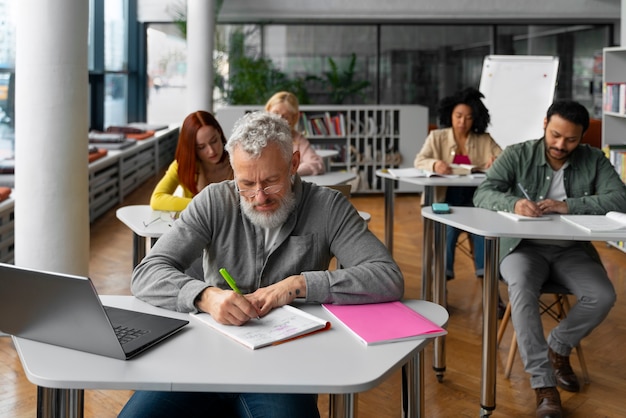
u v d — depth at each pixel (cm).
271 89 1167
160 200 362
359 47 1178
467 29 1180
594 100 1184
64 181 384
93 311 171
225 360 176
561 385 344
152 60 1248
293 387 163
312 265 234
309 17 1122
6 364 362
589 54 1179
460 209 364
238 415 204
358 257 232
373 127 941
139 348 179
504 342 408
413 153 955
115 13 1128
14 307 184
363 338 190
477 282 537
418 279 548
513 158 376
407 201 909
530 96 677
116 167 859
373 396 338
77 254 393
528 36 1181
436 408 325
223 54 1152
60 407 173
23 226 386
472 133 536
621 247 628
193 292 208
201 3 955
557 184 372
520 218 333
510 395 340
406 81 1189
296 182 237
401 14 1121
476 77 1191
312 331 197
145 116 1257
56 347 182
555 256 342
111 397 330
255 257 232
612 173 370
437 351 353
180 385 162
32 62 374
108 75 1099
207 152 358
